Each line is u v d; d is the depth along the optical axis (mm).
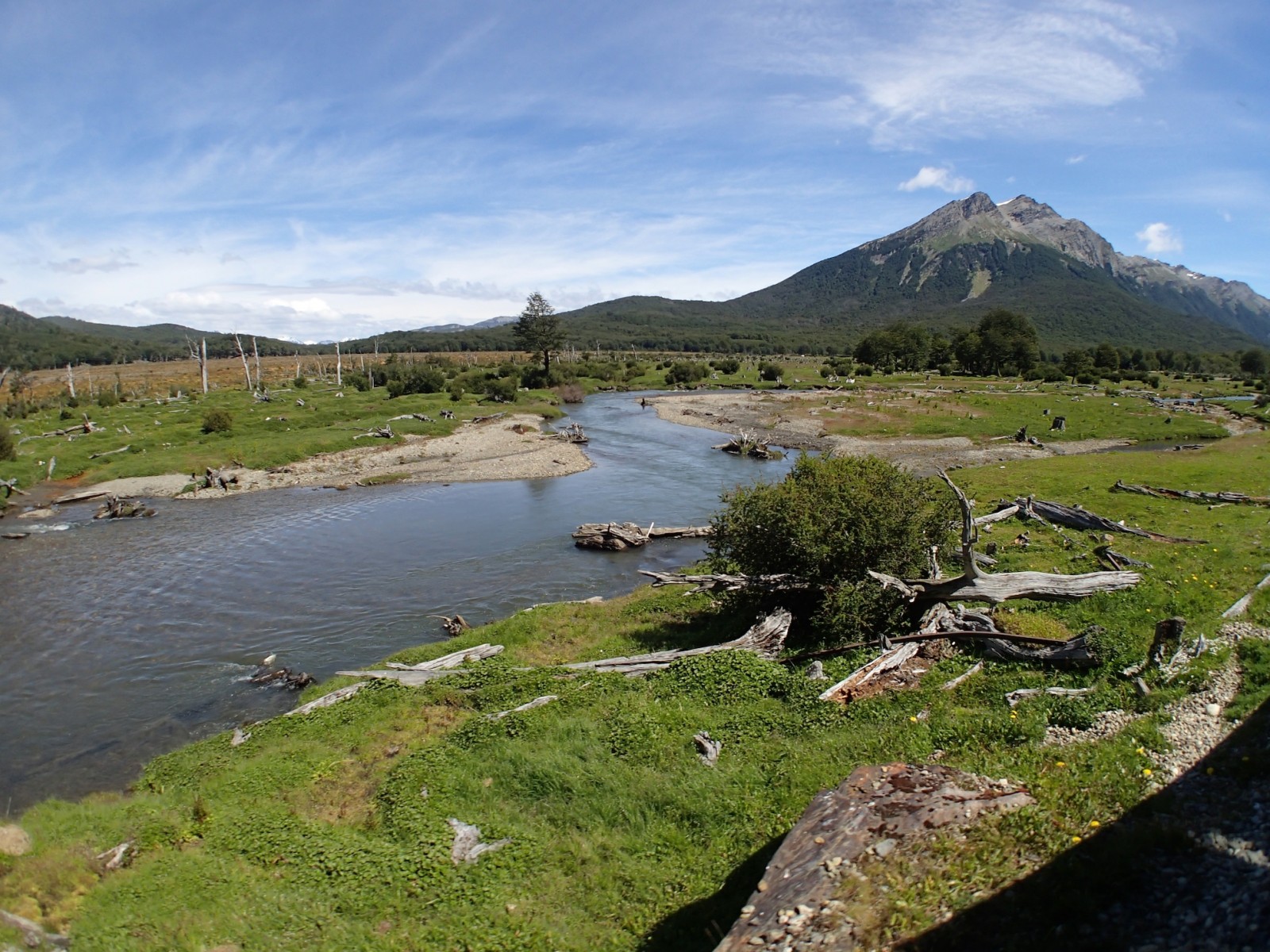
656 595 24297
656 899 9625
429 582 28453
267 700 19203
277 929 9250
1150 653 13148
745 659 16047
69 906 9625
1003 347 124500
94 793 14906
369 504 43062
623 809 11602
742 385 123062
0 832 11578
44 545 35094
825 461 20328
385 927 9336
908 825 8344
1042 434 61750
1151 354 182000
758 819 10797
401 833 11617
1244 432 61562
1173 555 21109
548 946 8852
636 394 114500
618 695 15531
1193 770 9734
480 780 12977
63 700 19484
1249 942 6418
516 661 19062
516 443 62812
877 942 6996
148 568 31156
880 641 16312
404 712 16312
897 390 98688
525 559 31125
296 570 30422
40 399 102688
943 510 19094
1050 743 11461
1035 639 14688
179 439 61500
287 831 11664
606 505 41219
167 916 9438
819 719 13453
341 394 96125
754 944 7113
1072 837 8297
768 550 18359
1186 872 7613
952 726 12250
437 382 98438
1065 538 24953
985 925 7109
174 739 17344
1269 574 18172
